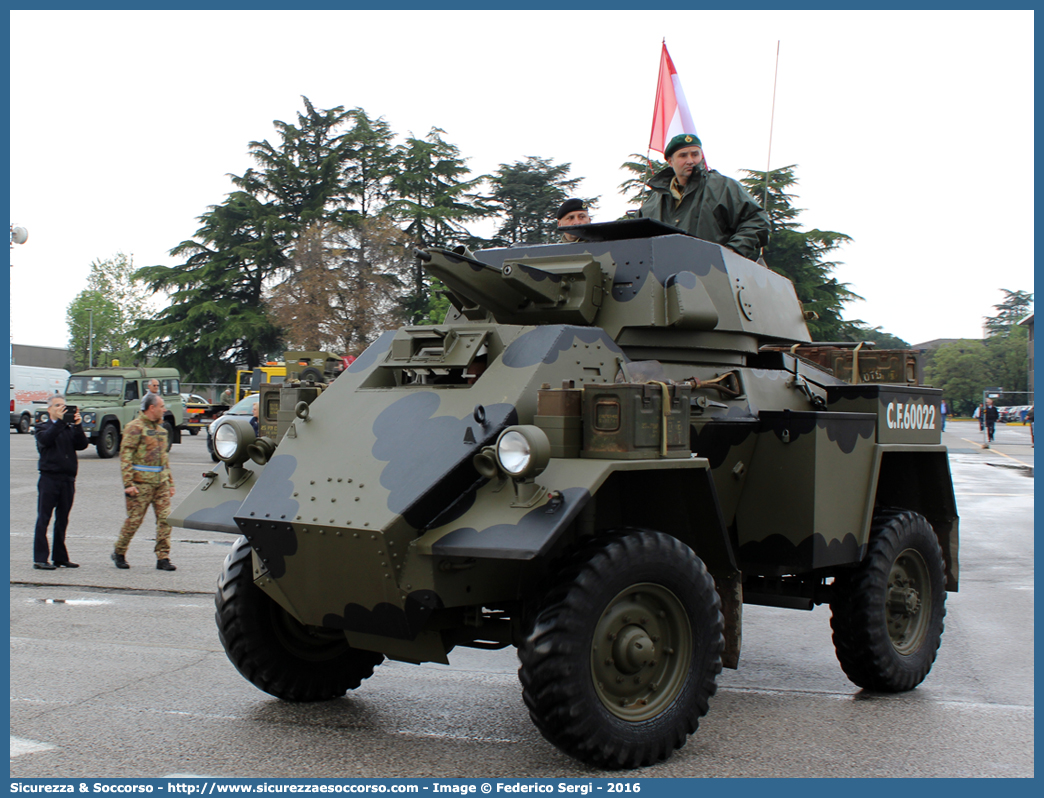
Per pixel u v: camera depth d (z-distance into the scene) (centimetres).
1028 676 604
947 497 646
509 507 391
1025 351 10250
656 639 421
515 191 4166
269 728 469
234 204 4728
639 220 560
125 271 7706
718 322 562
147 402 952
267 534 429
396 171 4788
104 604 786
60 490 952
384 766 415
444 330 497
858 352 704
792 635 732
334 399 493
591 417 412
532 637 388
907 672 561
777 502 524
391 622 410
